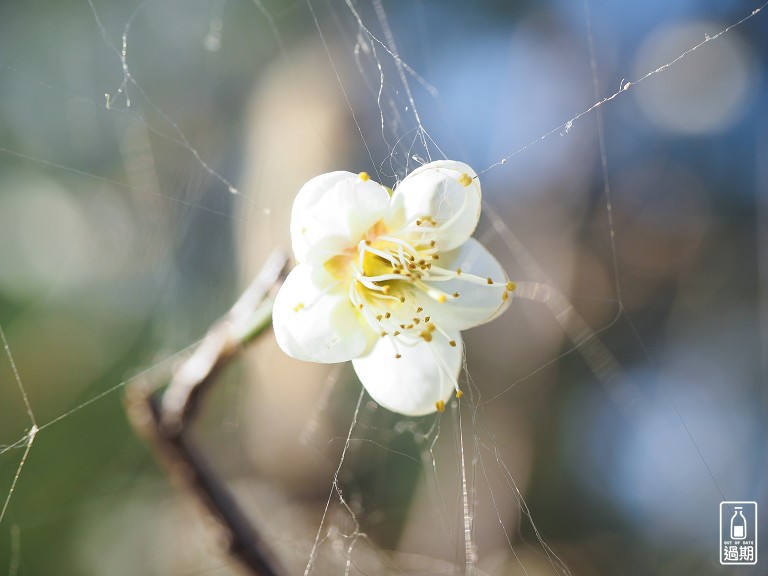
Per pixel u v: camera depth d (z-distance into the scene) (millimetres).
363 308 121
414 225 122
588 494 188
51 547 189
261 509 178
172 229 209
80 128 211
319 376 184
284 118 190
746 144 220
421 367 122
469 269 124
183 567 185
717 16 214
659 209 223
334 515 176
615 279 213
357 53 179
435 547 171
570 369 197
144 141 210
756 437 200
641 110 218
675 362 213
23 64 207
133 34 211
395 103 178
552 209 209
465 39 211
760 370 210
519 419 189
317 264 122
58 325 208
